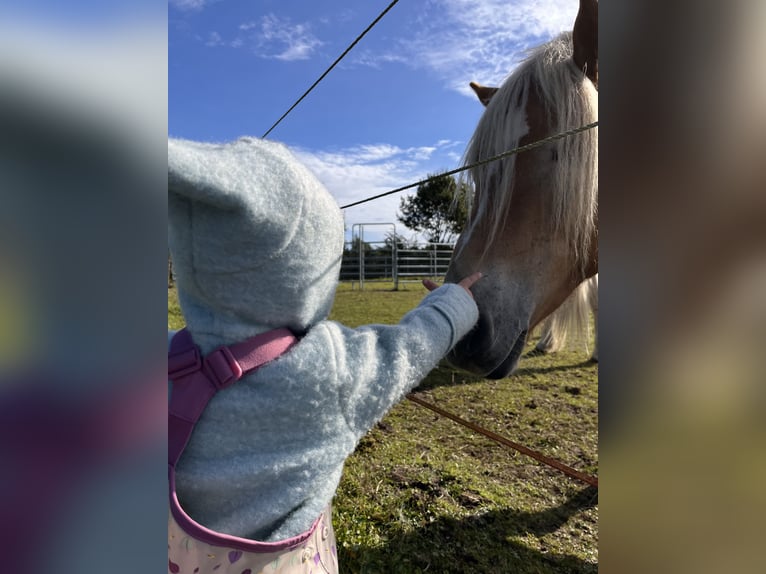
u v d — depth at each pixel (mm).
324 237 624
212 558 562
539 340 3840
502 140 1298
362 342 683
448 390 2873
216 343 603
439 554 1309
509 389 2879
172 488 560
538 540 1380
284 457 609
